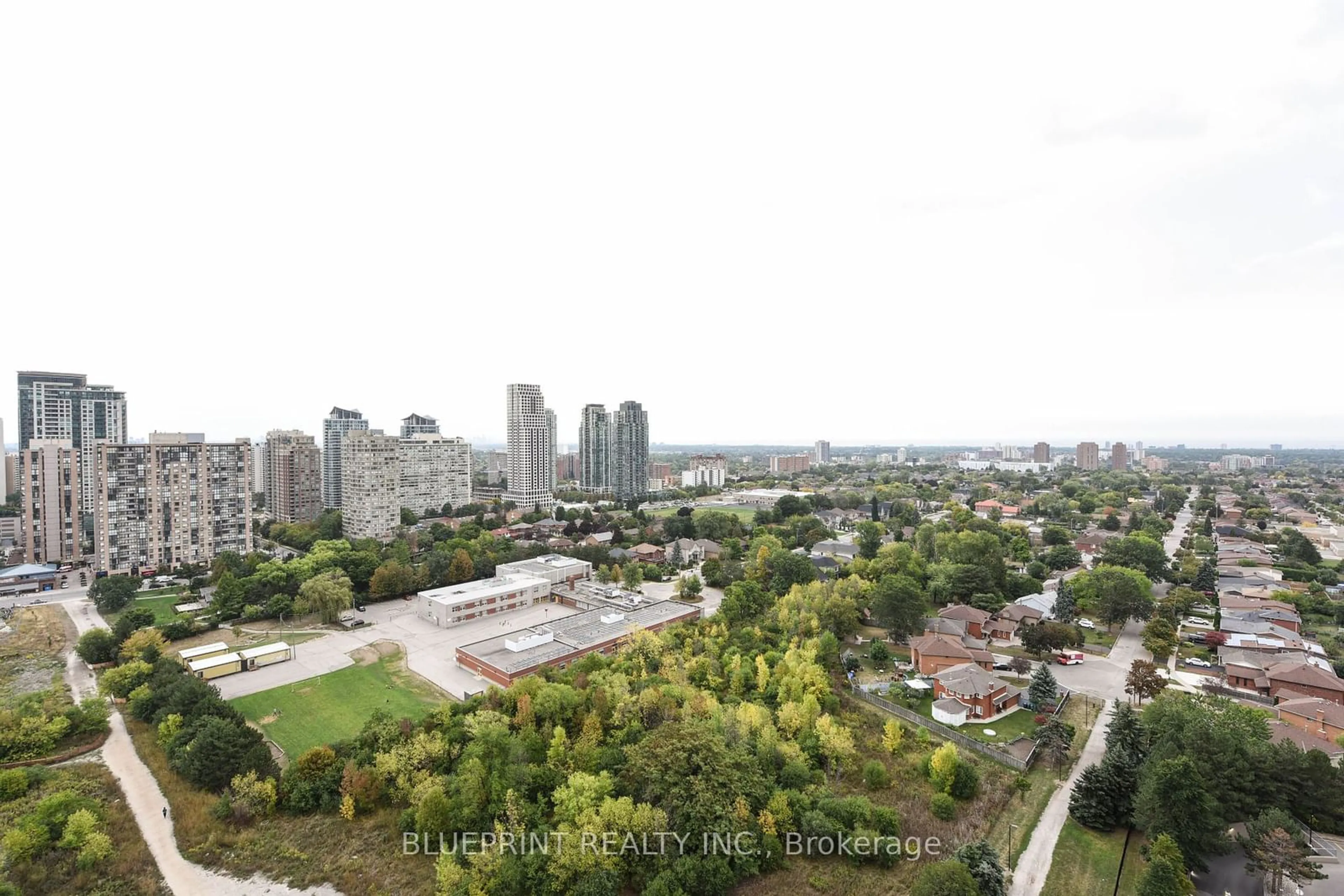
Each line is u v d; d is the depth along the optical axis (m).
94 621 149.00
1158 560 175.62
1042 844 68.69
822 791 73.94
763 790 71.06
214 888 64.62
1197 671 114.19
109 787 81.12
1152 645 116.62
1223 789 66.69
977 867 60.22
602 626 136.88
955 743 88.31
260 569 162.75
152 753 88.88
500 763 77.31
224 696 109.75
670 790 68.06
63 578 186.62
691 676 105.94
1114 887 62.22
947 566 157.50
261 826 73.94
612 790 71.88
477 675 118.62
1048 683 98.25
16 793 77.25
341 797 77.88
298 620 152.62
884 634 134.62
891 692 101.56
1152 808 65.38
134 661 113.31
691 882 60.09
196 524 191.25
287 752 91.56
